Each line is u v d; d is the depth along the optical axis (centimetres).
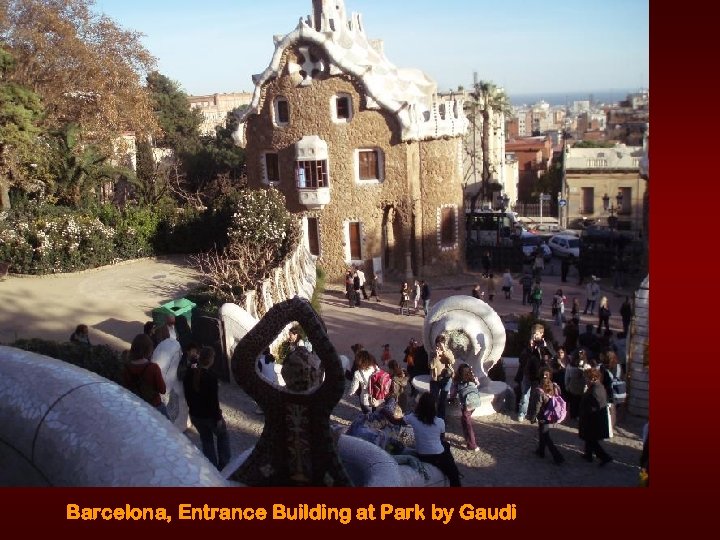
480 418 1514
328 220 3569
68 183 3409
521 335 2006
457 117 3675
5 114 2981
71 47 3869
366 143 3469
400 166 3466
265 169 3678
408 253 3628
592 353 1961
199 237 3331
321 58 3412
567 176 5662
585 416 1261
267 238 2817
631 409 1559
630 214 5556
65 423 462
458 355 1612
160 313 1895
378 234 3578
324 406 648
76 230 2900
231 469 738
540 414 1272
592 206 5653
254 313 1959
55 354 1111
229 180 4562
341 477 656
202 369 1014
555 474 1236
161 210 3438
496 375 1745
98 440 447
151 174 4291
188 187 5216
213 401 1014
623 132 7450
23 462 477
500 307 3045
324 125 3472
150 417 476
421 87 3978
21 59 3850
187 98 7075
